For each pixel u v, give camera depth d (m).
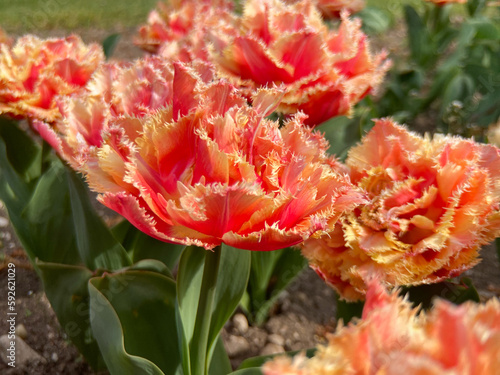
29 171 0.52
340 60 0.41
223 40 0.43
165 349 0.38
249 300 0.54
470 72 0.81
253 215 0.26
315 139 0.31
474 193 0.32
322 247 0.35
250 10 0.43
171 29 0.60
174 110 0.28
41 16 1.39
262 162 0.27
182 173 0.27
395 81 0.87
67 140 0.35
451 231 0.33
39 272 0.44
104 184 0.27
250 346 0.53
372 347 0.19
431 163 0.33
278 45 0.40
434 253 0.33
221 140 0.26
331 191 0.28
